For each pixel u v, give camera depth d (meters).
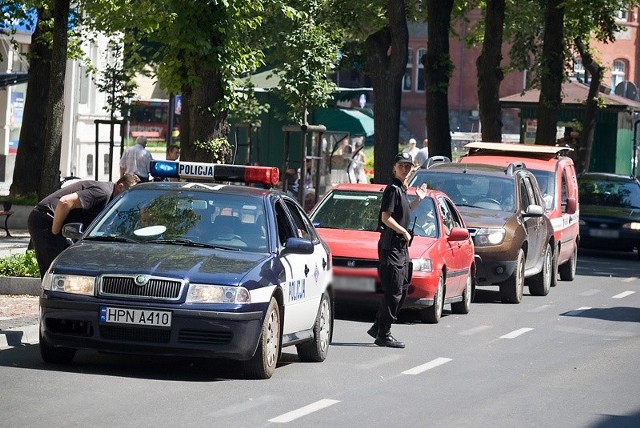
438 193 47.28
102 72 91.75
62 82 48.94
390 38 79.06
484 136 92.44
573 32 109.81
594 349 38.78
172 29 54.09
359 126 106.25
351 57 103.69
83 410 24.84
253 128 97.62
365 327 42.72
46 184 49.00
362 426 24.66
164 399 26.50
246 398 27.19
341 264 42.81
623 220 83.94
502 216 53.41
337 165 102.56
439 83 85.12
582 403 28.81
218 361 32.62
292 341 31.73
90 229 31.77
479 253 51.81
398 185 37.34
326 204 46.97
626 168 140.00
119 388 27.56
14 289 43.59
